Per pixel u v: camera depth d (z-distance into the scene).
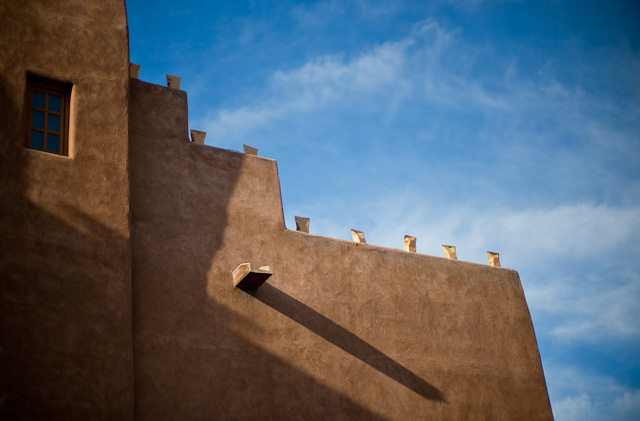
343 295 10.76
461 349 11.72
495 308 12.59
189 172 10.02
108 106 8.98
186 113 10.41
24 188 8.03
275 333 9.75
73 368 7.55
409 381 10.79
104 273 8.16
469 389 11.45
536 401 12.14
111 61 9.22
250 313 9.65
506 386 11.92
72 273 7.95
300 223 11.02
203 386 8.81
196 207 9.84
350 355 10.35
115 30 9.40
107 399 7.61
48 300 7.70
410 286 11.66
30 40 8.69
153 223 9.35
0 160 7.98
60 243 8.02
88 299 7.94
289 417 9.34
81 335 7.73
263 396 9.24
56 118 8.77
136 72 10.22
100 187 8.54
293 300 10.16
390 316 11.12
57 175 8.30
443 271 12.29
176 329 8.92
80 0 9.26
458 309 12.08
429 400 10.88
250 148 10.98
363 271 11.21
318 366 9.95
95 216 8.36
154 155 9.80
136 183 9.46
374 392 10.33
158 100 10.22
